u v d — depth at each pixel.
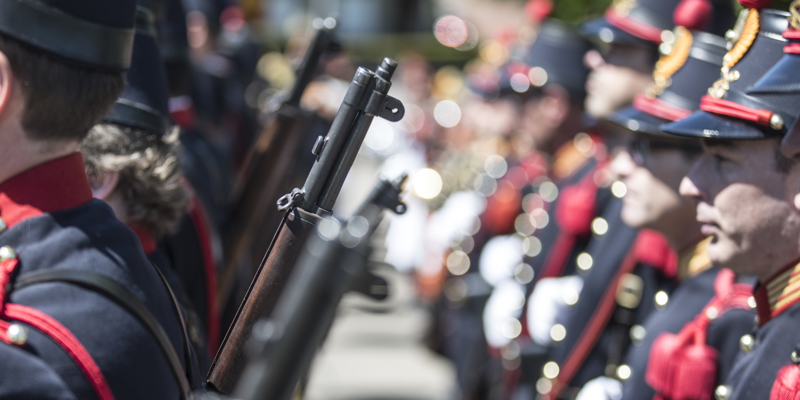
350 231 2.28
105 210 2.68
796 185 3.30
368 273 2.26
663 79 5.01
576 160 8.60
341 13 33.19
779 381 3.22
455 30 28.86
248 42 13.34
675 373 4.13
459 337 9.41
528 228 8.97
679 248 5.01
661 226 4.99
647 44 6.18
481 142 11.44
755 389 3.36
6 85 2.41
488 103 11.32
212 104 10.41
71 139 2.58
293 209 2.80
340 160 2.79
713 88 3.55
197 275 5.17
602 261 6.34
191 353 2.96
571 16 9.55
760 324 3.51
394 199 2.61
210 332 5.23
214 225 5.94
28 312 2.38
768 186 3.35
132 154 3.71
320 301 2.26
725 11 5.32
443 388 11.99
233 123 12.80
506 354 7.97
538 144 9.27
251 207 6.13
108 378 2.40
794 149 3.18
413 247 13.00
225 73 12.27
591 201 7.35
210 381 2.87
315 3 32.19
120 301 2.50
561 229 7.72
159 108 3.91
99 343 2.42
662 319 4.70
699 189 3.55
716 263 3.55
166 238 4.99
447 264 10.54
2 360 2.31
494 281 8.94
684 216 4.91
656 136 4.88
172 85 6.21
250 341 2.69
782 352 3.31
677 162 4.85
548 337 6.88
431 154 17.09
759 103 3.31
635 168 5.03
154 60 3.96
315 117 6.71
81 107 2.53
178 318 2.91
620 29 6.25
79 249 2.50
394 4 33.34
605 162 7.44
